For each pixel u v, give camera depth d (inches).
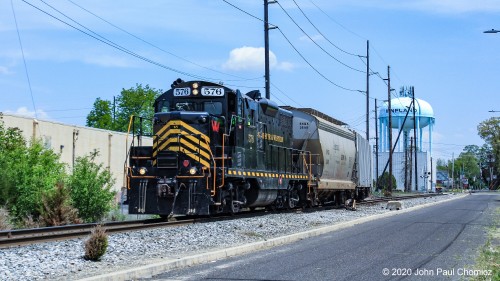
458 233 745.0
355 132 1620.3
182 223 799.7
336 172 1375.5
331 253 540.1
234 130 877.8
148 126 1705.2
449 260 496.1
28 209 851.4
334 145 1344.7
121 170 1581.0
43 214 809.5
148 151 845.2
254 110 960.9
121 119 2910.9
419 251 555.8
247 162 916.6
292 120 1198.3
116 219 964.0
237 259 510.0
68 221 815.7
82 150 1390.3
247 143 919.0
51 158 961.5
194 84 880.3
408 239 665.0
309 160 1241.4
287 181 1097.4
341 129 1464.1
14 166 871.7
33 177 865.5
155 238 622.2
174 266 456.8
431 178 4704.7
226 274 423.8
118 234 649.0
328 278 403.9
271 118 1053.8
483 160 7352.4
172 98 892.6
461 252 550.3
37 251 515.5
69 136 1337.4
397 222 944.3
